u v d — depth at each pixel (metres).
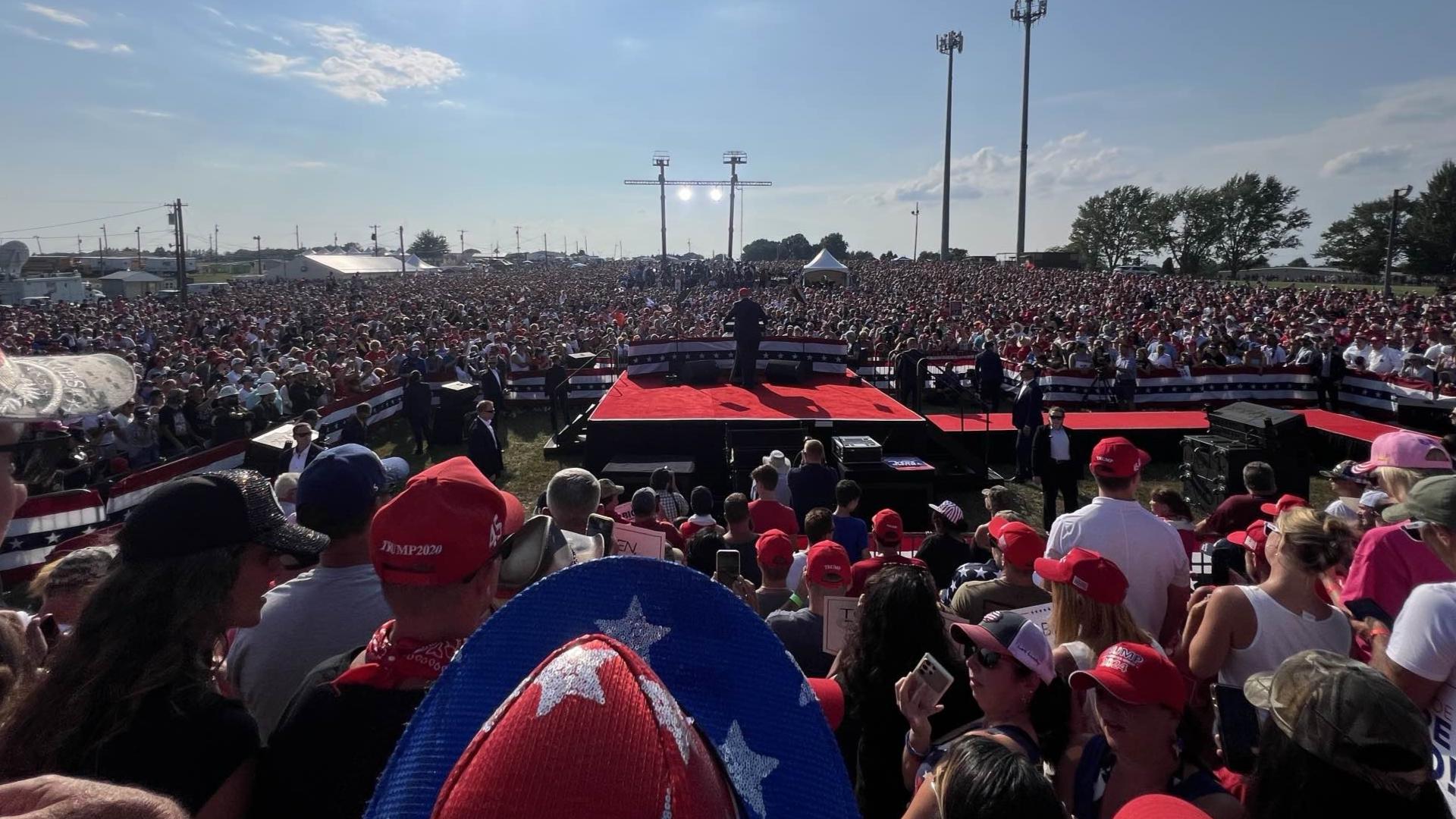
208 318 34.72
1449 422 14.46
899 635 2.64
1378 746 1.66
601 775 0.67
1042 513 10.88
